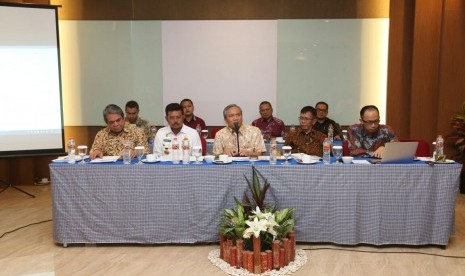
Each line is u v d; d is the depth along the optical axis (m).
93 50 5.89
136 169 3.08
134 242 3.17
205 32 5.84
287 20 5.77
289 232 2.87
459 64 5.16
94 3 5.82
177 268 2.81
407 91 5.63
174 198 3.11
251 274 2.67
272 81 5.88
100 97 5.96
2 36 4.41
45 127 4.66
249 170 3.07
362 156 3.59
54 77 4.65
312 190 3.06
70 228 3.17
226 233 2.86
